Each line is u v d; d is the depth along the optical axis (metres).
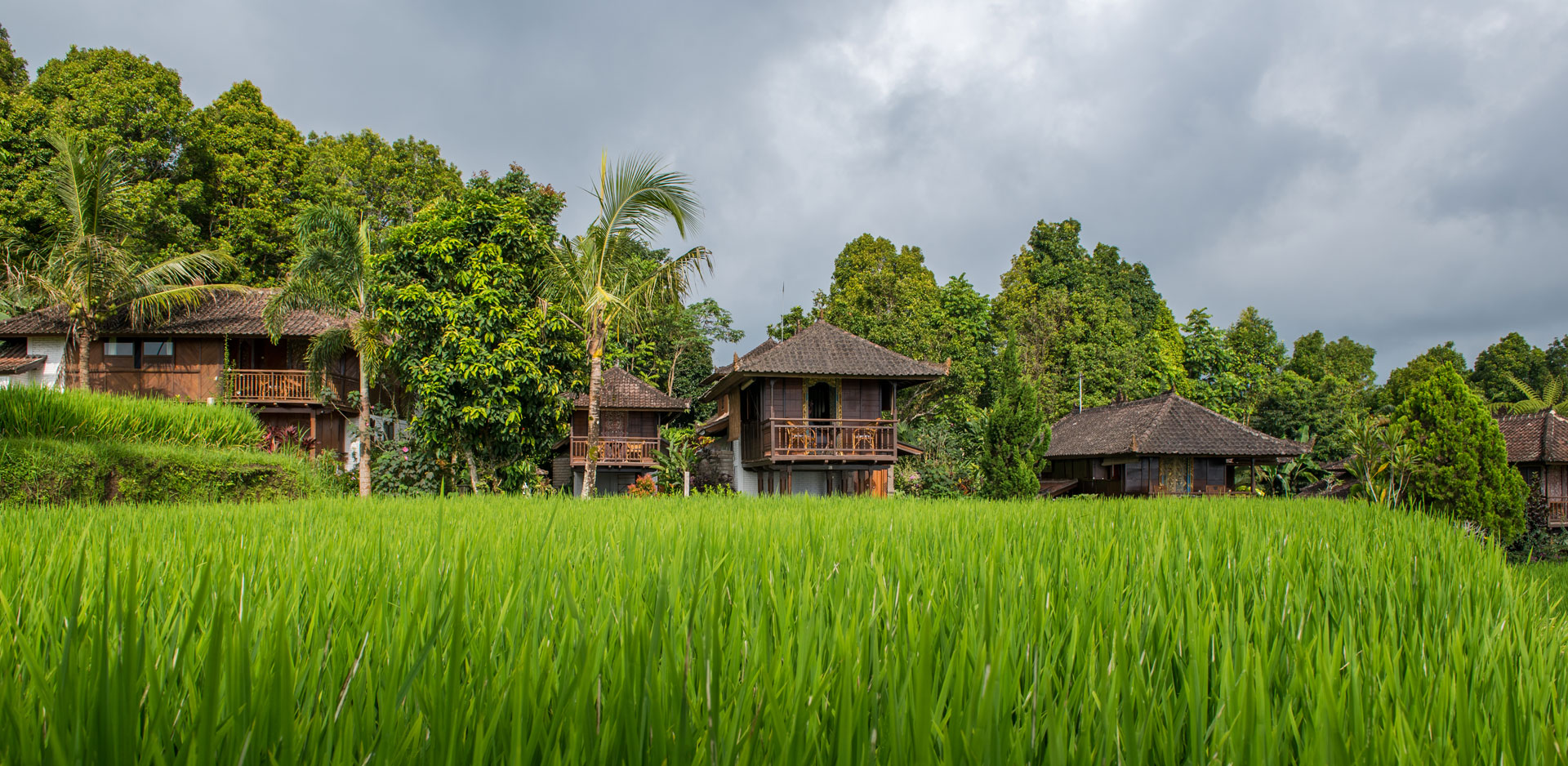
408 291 13.30
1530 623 2.01
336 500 7.58
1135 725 1.08
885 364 24.72
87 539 2.92
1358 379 65.38
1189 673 1.29
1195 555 2.84
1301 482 32.69
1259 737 1.01
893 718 1.01
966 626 1.43
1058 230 61.16
